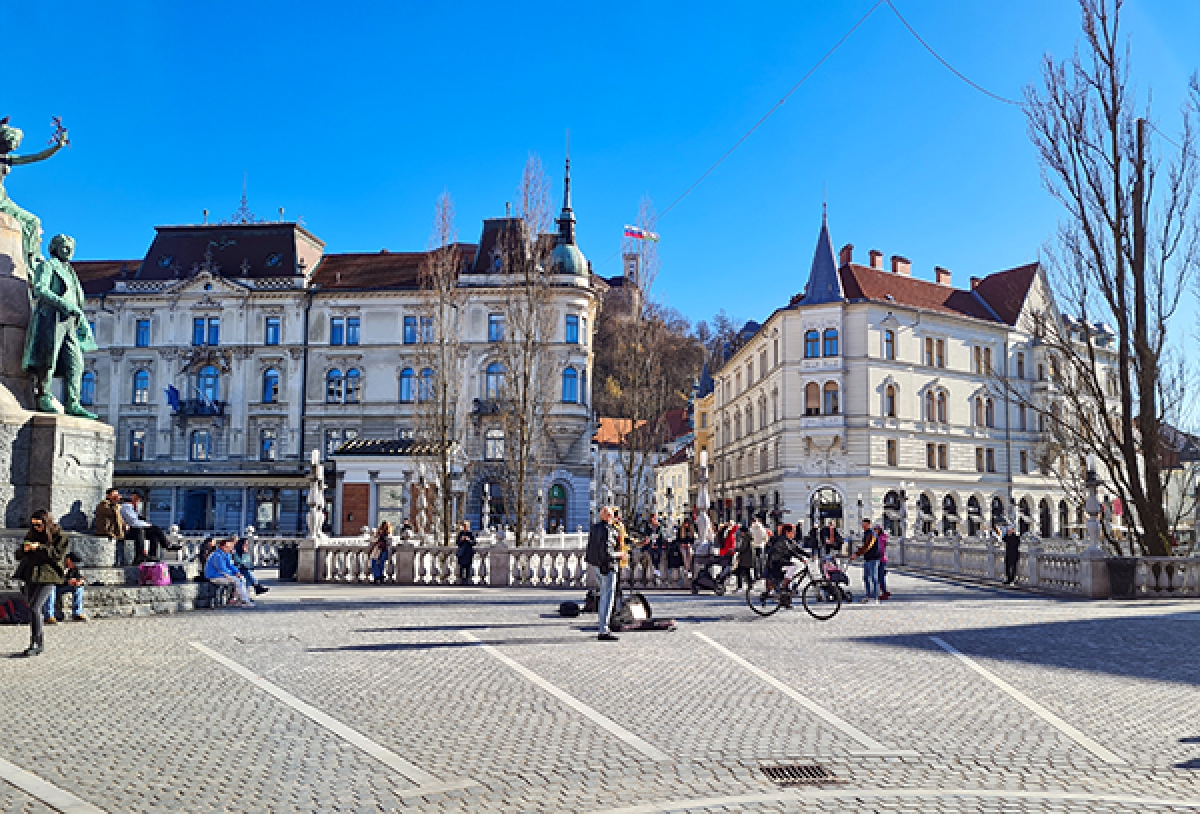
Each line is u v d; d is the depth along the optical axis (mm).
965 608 19484
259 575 32062
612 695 9391
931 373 63906
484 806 5922
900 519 60938
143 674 10336
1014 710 8836
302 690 9531
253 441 63375
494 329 61562
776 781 6488
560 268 61688
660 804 5969
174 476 61812
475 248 68375
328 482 51219
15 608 14320
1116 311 25672
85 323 17766
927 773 6707
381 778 6484
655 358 40031
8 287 16375
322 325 64062
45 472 15906
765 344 69625
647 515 36969
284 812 5773
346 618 16297
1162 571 22797
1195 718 8547
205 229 67500
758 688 9820
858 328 61625
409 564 26219
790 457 62719
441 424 41312
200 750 7176
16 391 16328
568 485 60281
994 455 67062
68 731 7727
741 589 23766
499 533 26359
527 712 8570
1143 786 6453
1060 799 6129
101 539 16344
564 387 60500
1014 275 73062
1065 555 24141
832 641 13688
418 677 10305
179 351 63969
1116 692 9750
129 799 5984
